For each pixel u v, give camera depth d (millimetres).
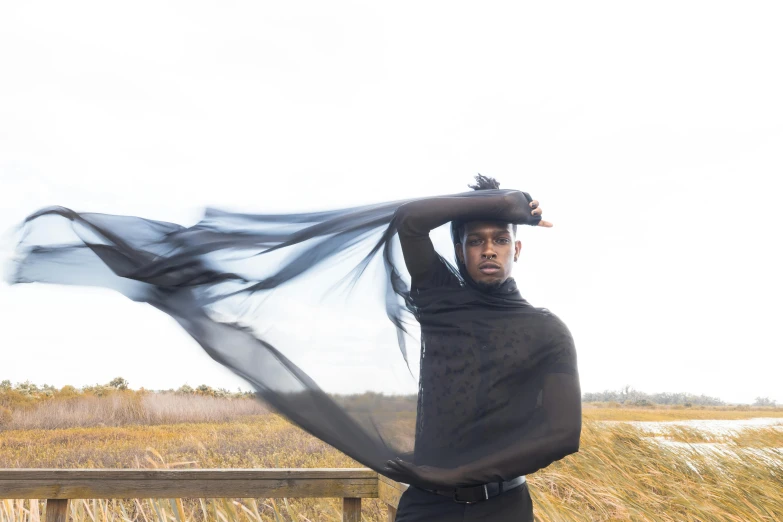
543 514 3805
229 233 1787
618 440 6027
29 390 8516
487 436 1454
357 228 1795
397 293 1736
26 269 1688
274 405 1638
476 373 1505
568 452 1352
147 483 2309
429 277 1644
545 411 1413
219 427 7109
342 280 1757
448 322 1581
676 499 4492
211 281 1734
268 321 1709
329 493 2410
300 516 3777
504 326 1528
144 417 7613
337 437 1613
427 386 1584
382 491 2355
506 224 1605
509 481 1438
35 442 6953
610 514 4254
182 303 1721
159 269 1711
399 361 1685
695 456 5469
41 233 1713
